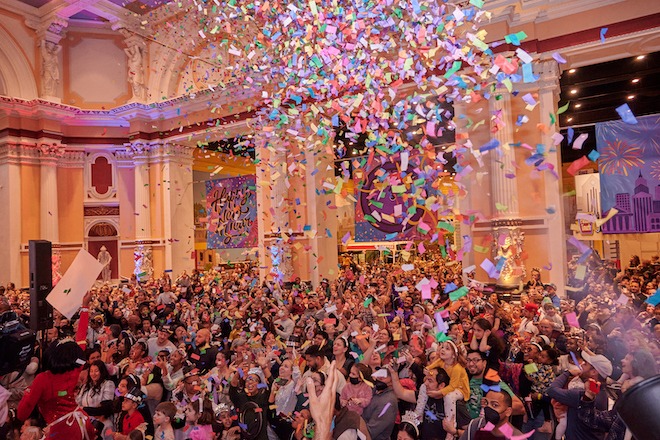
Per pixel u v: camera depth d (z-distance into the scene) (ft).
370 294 30.96
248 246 60.85
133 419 14.89
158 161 69.05
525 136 41.37
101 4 64.95
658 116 39.52
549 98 40.93
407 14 36.27
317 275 53.31
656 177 39.40
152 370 17.95
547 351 16.97
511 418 14.78
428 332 20.67
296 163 53.72
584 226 56.59
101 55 73.61
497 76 27.68
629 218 40.34
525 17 41.60
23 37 66.95
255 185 58.85
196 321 29.25
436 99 43.55
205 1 52.06
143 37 70.64
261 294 37.32
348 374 17.11
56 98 68.33
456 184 32.22
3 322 16.38
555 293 35.04
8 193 65.21
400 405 16.93
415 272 44.42
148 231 68.80
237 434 15.70
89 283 16.80
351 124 43.83
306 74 42.34
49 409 13.01
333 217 56.49
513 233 40.09
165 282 50.88
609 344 16.93
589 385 13.00
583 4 39.81
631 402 2.95
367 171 43.55
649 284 32.27
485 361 15.96
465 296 26.99
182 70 69.26
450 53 36.47
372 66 38.42
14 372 17.75
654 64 48.39
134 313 33.06
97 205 72.54
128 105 68.39
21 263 65.36
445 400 13.92
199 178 94.43
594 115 59.52
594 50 39.88
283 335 27.66
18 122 66.18
